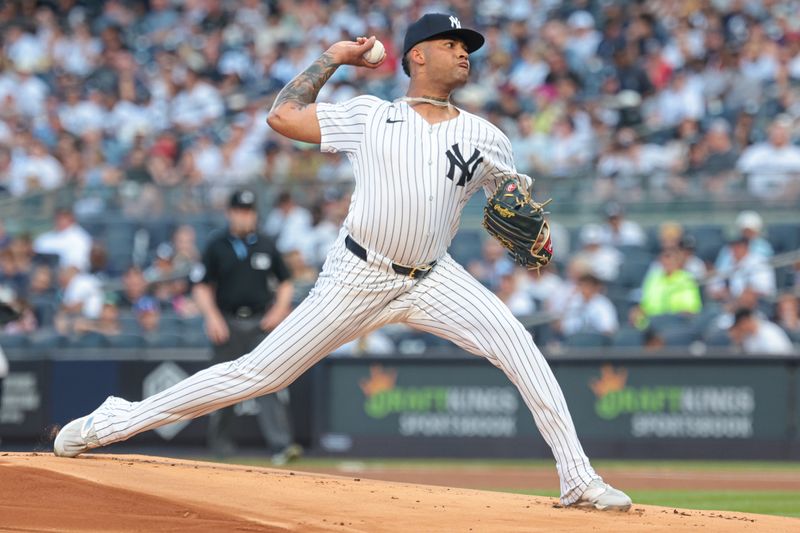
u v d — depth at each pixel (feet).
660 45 219.82
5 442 155.33
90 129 226.17
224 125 224.74
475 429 141.90
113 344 157.99
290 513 57.00
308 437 146.72
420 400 143.95
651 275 161.07
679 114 199.72
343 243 62.23
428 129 60.75
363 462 141.18
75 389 153.07
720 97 199.41
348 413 146.00
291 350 62.39
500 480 116.47
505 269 162.50
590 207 180.55
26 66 257.34
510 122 203.92
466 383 142.51
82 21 265.95
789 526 59.88
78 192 198.80
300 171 195.42
